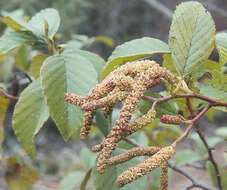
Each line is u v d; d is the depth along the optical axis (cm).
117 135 45
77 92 52
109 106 48
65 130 51
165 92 59
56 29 58
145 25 293
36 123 54
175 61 50
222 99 52
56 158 195
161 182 47
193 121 48
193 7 51
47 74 52
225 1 251
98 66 57
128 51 53
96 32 285
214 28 50
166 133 74
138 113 60
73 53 55
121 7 292
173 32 51
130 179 44
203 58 50
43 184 158
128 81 46
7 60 88
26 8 186
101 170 45
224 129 102
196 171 165
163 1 279
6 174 73
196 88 55
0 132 65
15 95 63
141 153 47
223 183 69
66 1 203
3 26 80
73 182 95
